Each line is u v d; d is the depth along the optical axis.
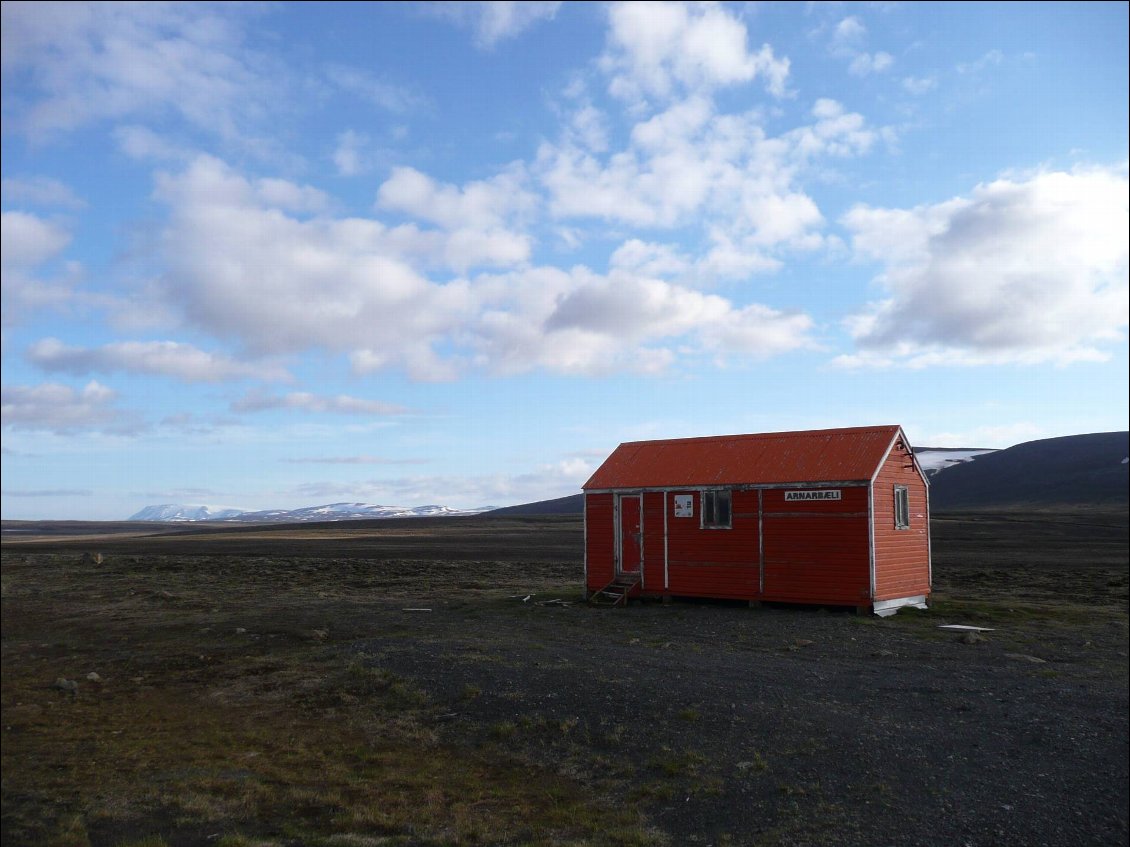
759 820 11.41
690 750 14.00
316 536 101.56
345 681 20.12
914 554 28.44
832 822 11.20
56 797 14.15
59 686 21.69
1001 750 13.36
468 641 23.17
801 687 17.06
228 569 49.94
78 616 33.09
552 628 25.23
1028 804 11.50
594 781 13.28
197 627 28.95
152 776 14.90
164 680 22.03
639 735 14.88
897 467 27.77
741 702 16.11
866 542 25.81
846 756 13.30
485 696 17.69
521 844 11.06
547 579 42.16
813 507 26.81
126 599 37.12
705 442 31.02
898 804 11.63
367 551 68.44
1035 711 15.07
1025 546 66.00
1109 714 14.86
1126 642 21.58
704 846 10.81
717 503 28.70
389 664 21.05
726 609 27.59
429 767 14.44
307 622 28.59
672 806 12.09
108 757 16.14
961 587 36.75
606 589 30.67
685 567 29.25
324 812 12.76
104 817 13.09
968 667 18.66
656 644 22.06
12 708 20.09
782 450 28.72
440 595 35.16
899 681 17.41
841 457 27.12
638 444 32.84
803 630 23.39
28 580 46.22
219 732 17.28
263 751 15.90
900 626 23.83
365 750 15.51
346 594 36.69
